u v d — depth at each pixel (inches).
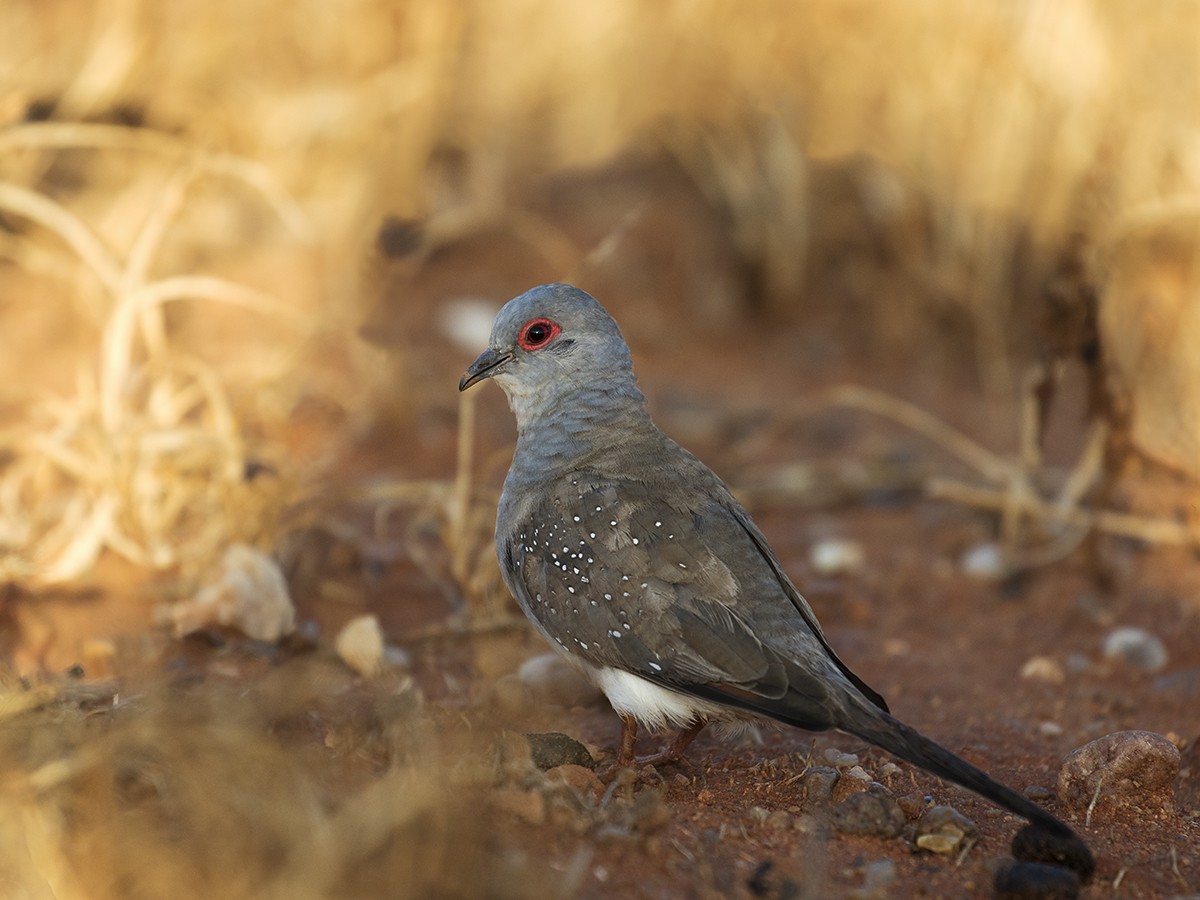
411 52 837.2
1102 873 353.1
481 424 721.6
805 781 390.6
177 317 760.3
